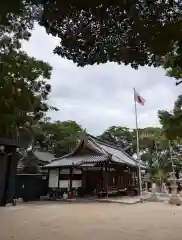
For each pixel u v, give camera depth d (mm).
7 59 13477
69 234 8203
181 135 15562
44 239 7473
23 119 17312
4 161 17578
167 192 30844
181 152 44188
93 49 6535
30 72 15750
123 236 7871
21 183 24125
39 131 28406
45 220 11273
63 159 26703
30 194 24625
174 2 5590
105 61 6758
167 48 6242
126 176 30062
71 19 5996
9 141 17391
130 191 28453
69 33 6293
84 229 9102
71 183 25094
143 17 5773
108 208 16812
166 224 10258
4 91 13773
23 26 8578
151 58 6676
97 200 22391
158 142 42688
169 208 16859
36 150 37062
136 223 10523
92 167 25219
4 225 9953
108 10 5672
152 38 6055
